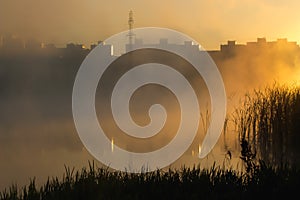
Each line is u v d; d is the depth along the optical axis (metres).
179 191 9.73
